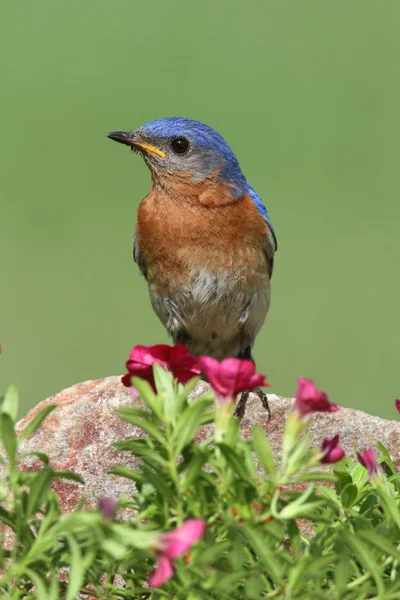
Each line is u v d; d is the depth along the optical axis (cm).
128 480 198
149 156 325
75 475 122
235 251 327
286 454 123
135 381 125
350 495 135
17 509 120
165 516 123
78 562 110
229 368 122
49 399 215
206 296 329
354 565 125
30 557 113
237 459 118
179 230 325
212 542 120
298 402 124
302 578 117
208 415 127
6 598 122
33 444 203
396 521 125
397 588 118
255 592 115
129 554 122
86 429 205
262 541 116
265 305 344
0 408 125
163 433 128
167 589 123
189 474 120
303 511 119
